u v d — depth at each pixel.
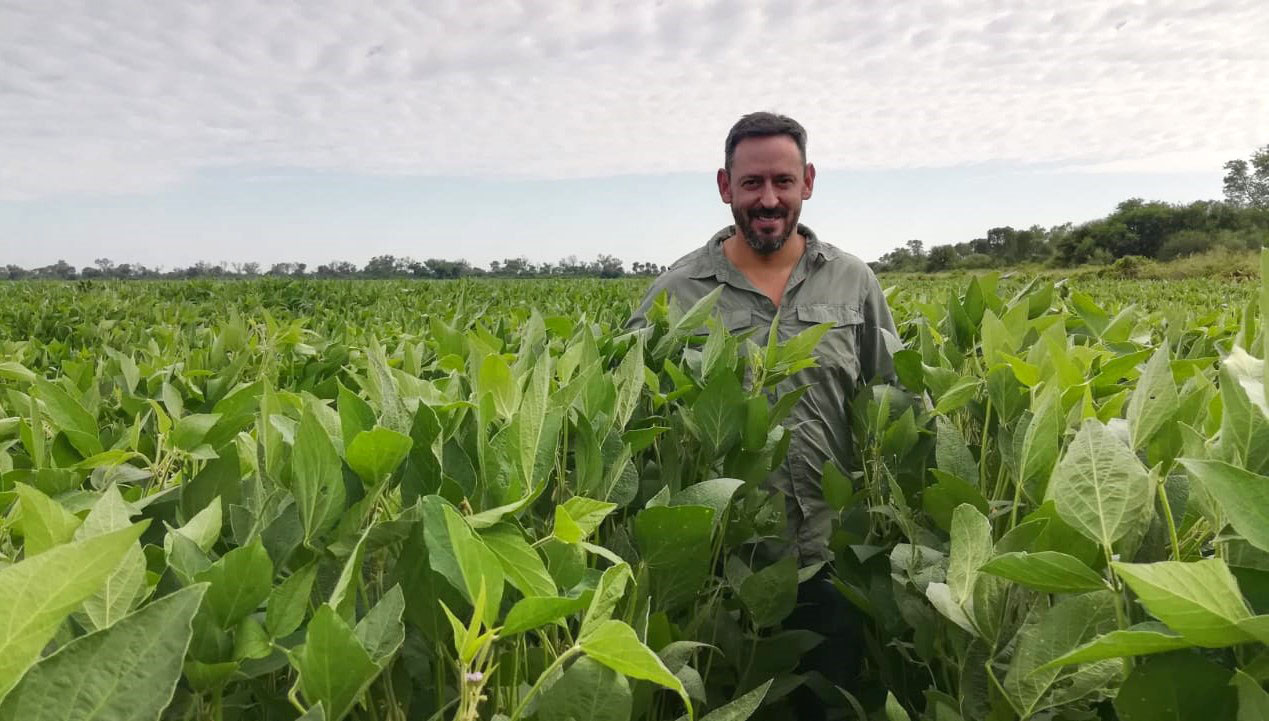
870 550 1.91
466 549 0.79
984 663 1.22
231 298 15.61
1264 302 0.90
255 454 1.36
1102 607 1.01
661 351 2.46
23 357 3.68
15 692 0.58
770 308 3.48
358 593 1.17
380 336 4.25
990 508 1.60
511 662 1.10
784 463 3.13
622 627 0.80
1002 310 2.71
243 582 0.83
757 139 3.36
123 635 0.61
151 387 2.32
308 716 0.72
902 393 2.38
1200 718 0.86
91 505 1.36
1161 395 1.22
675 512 1.35
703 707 1.97
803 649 1.96
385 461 1.01
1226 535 0.98
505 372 1.32
